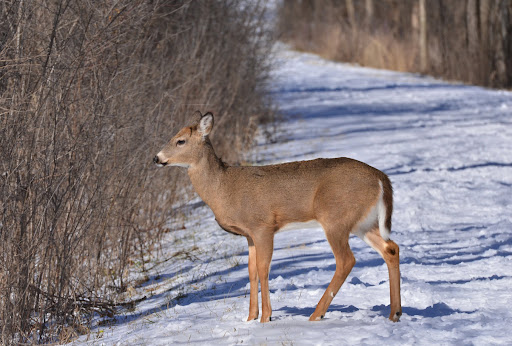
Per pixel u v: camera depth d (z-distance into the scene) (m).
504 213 16.58
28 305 9.99
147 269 13.99
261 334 8.89
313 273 12.30
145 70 14.66
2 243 9.70
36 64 10.23
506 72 48.97
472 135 28.67
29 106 10.54
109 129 12.11
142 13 12.82
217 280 12.55
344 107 39.31
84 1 11.60
